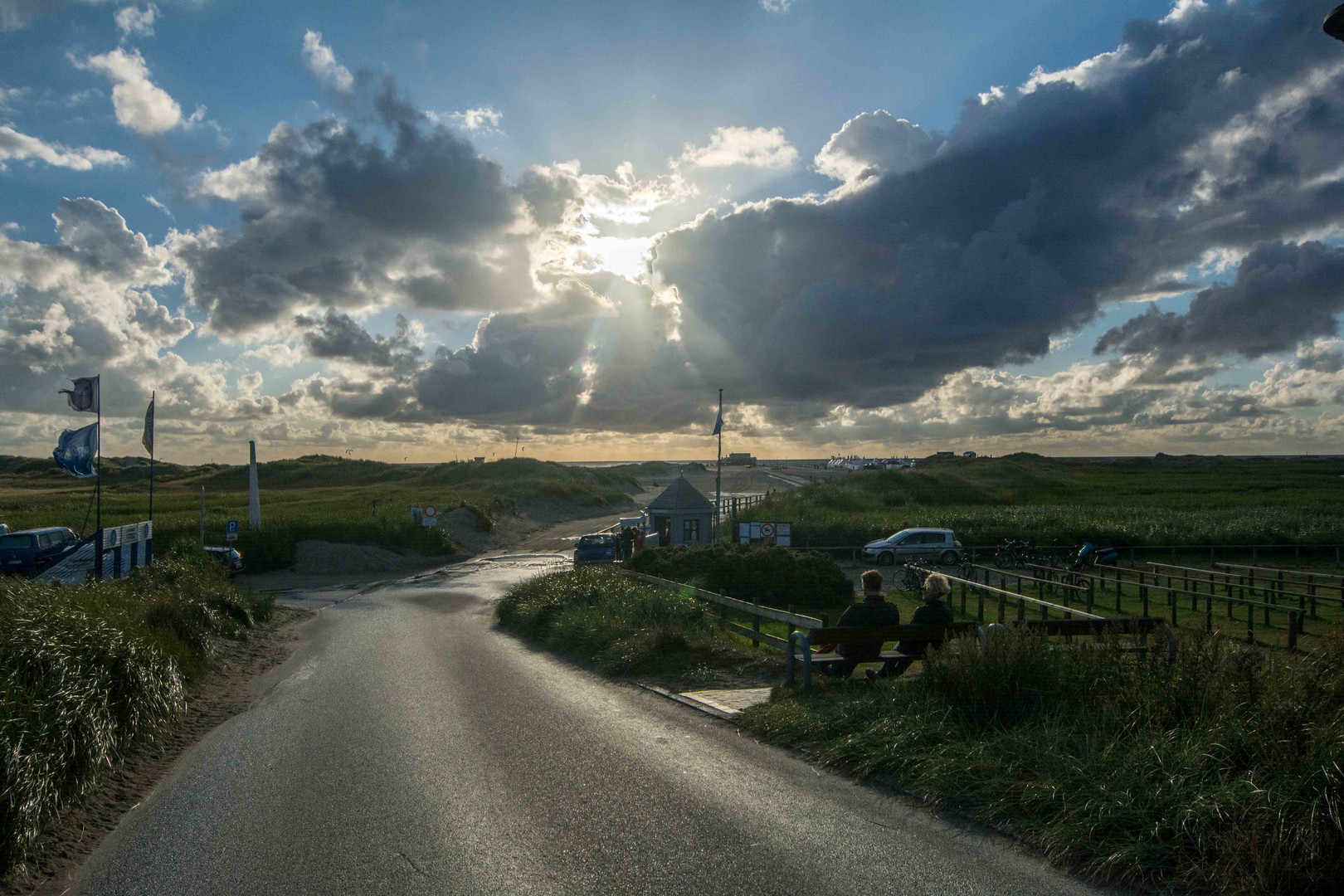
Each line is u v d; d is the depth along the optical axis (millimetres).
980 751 5828
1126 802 4762
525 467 117938
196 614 14773
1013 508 49719
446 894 4348
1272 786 4559
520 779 6273
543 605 17031
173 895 4484
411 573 40094
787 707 7676
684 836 5020
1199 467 137250
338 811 5727
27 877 4863
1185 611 18375
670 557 21703
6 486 102500
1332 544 30875
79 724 6316
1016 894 4148
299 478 125562
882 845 4824
